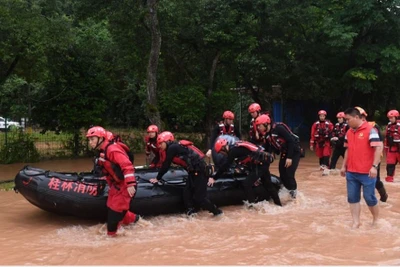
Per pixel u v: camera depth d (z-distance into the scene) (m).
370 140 6.23
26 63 15.80
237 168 7.88
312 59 18.69
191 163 7.02
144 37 14.79
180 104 15.32
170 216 7.32
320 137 12.32
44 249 5.57
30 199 6.90
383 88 20.83
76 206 6.66
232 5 15.70
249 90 21.25
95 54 16.56
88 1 13.81
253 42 15.71
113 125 26.30
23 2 13.35
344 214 7.30
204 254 5.29
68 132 16.47
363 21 16.16
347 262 4.95
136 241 5.88
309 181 10.66
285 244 5.66
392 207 7.76
